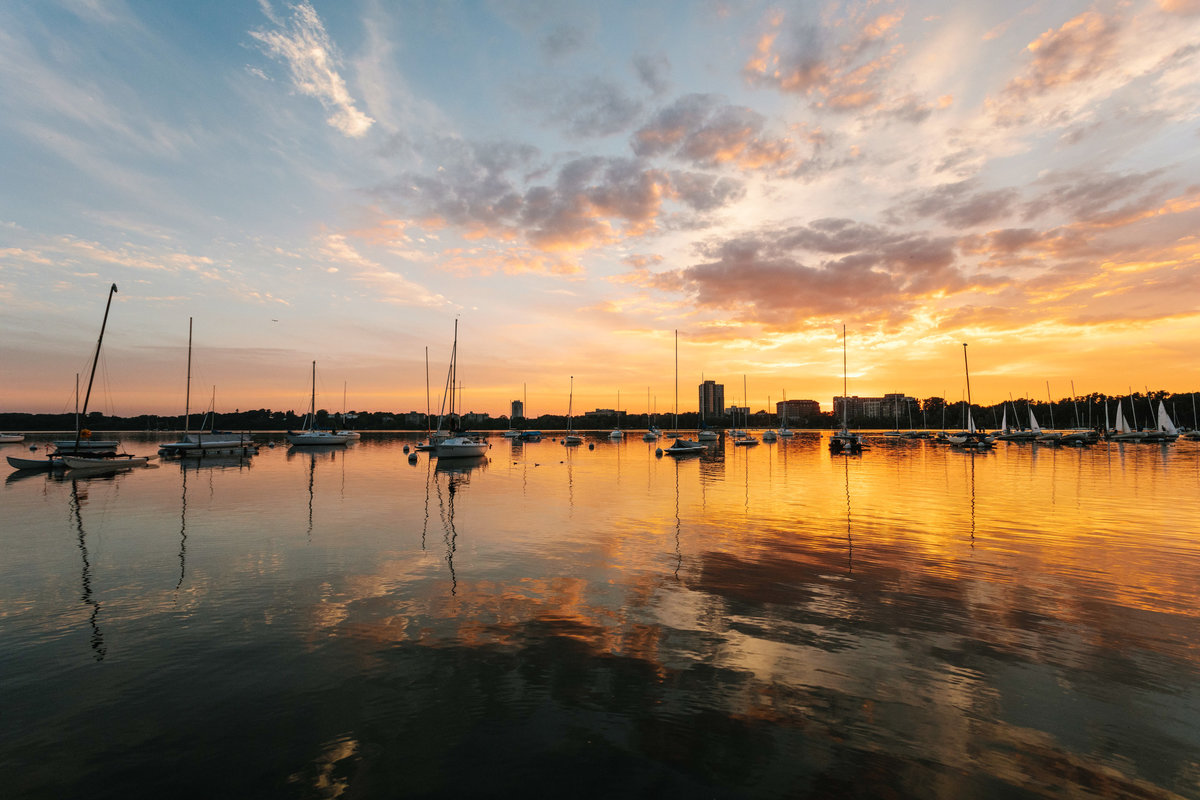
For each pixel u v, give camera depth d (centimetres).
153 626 1154
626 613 1224
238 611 1242
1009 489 3441
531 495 3222
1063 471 4647
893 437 13862
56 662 981
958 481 3938
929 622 1166
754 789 639
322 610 1249
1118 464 5331
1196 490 3322
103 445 5862
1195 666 958
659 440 12200
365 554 1767
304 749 720
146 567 1612
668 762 689
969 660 982
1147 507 2684
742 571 1561
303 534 2077
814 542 1936
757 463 5894
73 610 1252
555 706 823
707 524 2284
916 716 799
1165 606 1259
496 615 1212
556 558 1714
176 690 879
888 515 2497
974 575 1515
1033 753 714
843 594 1352
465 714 801
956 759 699
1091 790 643
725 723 779
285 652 1020
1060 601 1297
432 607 1266
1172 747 726
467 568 1598
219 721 789
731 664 966
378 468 5162
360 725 775
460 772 672
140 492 3325
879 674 928
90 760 701
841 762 691
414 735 750
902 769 678
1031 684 895
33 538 2011
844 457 6850
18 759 702
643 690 873
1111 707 824
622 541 1956
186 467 5228
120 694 867
